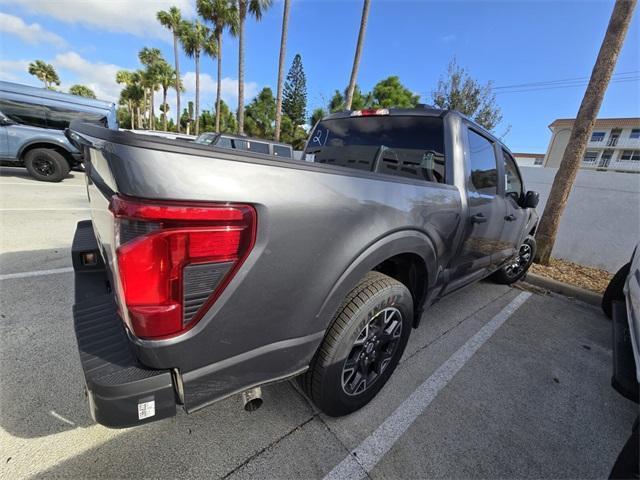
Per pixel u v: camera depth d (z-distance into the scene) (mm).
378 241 1467
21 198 5859
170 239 923
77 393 1714
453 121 2219
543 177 5707
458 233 2131
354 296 1537
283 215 1088
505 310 3418
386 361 1894
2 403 1618
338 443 1606
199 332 1012
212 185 946
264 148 9258
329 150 2822
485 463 1582
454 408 1926
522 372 2354
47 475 1314
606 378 2377
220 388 1120
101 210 1200
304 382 1573
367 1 10227
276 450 1529
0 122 7090
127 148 869
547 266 4863
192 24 25516
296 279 1178
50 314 2420
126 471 1362
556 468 1594
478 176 2414
